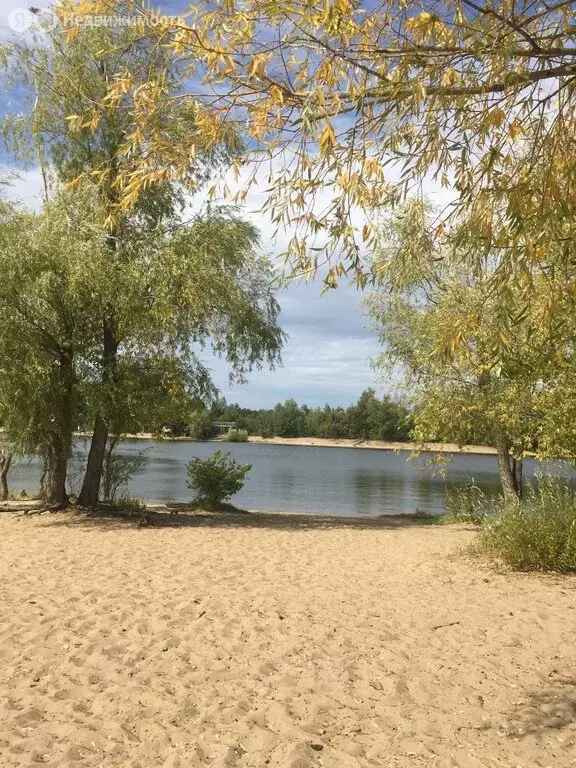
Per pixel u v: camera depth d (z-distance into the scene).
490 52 3.33
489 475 47.50
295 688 4.75
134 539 12.55
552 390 8.45
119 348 15.54
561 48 3.40
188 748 3.74
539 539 9.45
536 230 3.31
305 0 3.29
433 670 5.20
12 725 3.99
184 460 53.66
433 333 11.50
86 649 5.48
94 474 16.58
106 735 3.90
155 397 14.84
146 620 6.42
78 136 12.13
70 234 14.16
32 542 11.70
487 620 6.73
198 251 14.79
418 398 16.20
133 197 4.12
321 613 6.92
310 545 12.75
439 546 12.49
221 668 5.13
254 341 17.95
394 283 5.57
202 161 6.84
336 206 3.90
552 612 7.05
